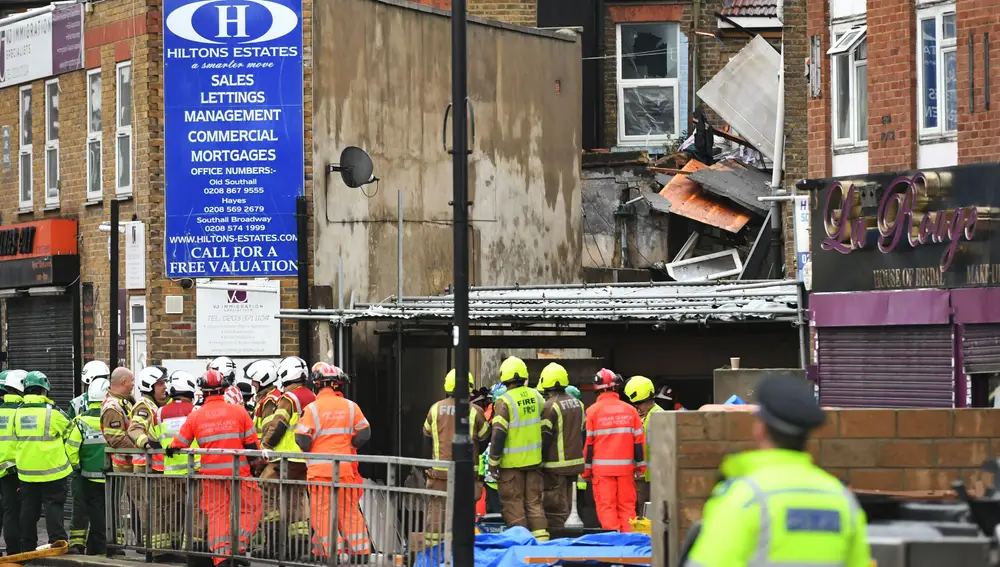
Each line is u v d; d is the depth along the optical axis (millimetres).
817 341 67500
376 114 84000
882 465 37188
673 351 80562
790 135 86625
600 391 61375
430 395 86000
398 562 48969
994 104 61719
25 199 92562
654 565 37938
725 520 21359
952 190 61906
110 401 59938
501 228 92875
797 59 86125
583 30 113062
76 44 87000
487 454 61031
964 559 29703
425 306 74250
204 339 79062
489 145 92188
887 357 64500
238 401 65000
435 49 89000
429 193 88000
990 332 59750
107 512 60125
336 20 81062
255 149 79250
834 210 66562
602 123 114875
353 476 51625
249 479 54156
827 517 21359
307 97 79312
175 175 79625
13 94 92875
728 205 99500
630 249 105188
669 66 115625
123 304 82062
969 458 37344
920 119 65625
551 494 59938
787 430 21734
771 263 89938
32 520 61438
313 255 79250
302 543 52250
